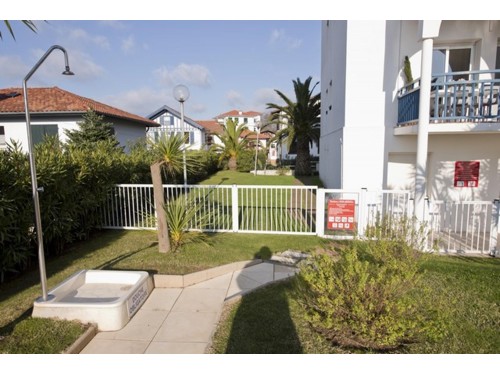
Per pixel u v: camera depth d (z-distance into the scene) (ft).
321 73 55.52
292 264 18.02
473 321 11.80
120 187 25.98
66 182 19.22
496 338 10.69
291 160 115.34
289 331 11.12
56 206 18.65
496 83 24.70
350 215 22.25
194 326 11.87
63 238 19.54
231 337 10.89
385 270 10.96
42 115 45.83
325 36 48.42
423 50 19.63
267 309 12.68
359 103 27.48
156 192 18.58
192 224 24.27
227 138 90.63
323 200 22.88
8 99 49.44
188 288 15.12
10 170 14.85
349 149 27.94
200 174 61.57
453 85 22.29
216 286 15.30
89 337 10.98
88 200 21.68
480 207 24.16
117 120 53.93
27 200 16.10
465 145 26.50
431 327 10.02
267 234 23.77
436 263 17.60
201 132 105.40
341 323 9.89
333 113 37.81
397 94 26.86
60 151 20.15
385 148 27.45
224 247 20.22
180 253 18.79
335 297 10.16
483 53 25.25
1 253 14.70
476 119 22.56
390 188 28.55
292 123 75.41
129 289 13.14
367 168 27.84
